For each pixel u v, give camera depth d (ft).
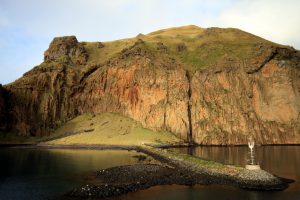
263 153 311.27
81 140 456.45
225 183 167.43
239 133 477.36
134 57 583.99
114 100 568.00
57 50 650.43
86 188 152.56
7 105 523.70
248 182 163.73
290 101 495.82
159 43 634.02
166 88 524.11
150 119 506.07
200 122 488.85
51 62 617.21
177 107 504.02
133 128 499.51
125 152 351.25
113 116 545.85
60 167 229.66
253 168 175.63
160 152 307.99
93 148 400.06
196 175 190.08
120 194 146.51
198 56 590.55
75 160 271.69
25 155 310.86
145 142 435.94
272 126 484.33
